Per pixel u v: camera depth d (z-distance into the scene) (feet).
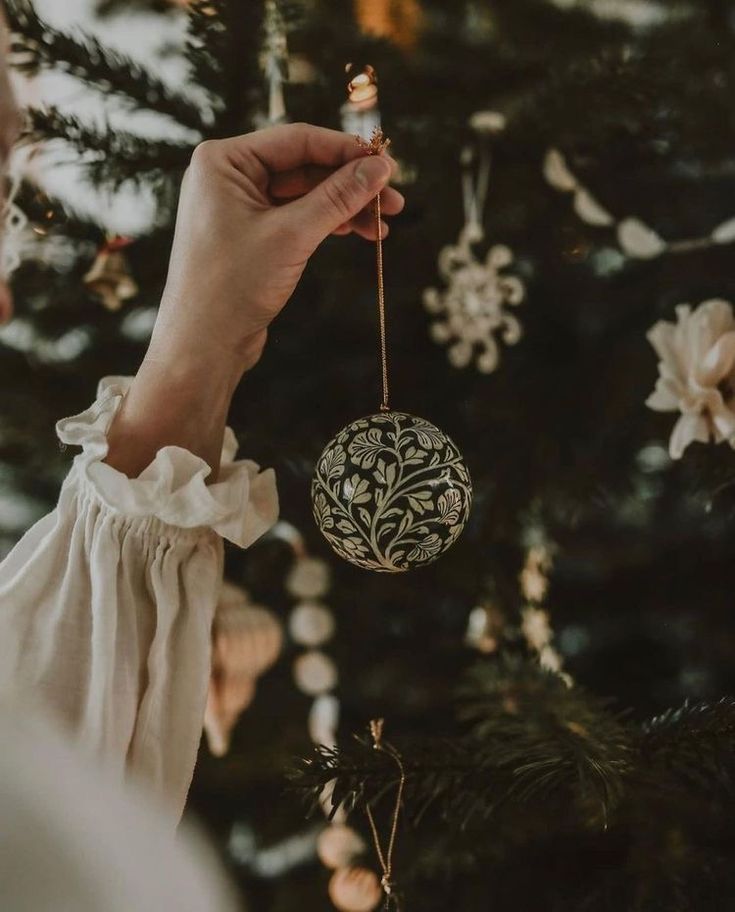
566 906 3.33
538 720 2.78
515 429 3.69
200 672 2.50
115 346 3.78
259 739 3.77
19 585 2.46
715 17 3.65
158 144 3.36
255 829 3.83
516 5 3.52
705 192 3.81
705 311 3.10
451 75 3.48
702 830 3.38
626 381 3.64
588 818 3.04
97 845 0.98
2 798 0.97
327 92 3.41
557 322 3.91
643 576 4.09
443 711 3.93
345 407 3.83
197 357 2.56
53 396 3.72
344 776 2.77
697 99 3.34
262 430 3.64
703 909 3.15
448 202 3.57
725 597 3.99
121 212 4.15
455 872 3.46
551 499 3.60
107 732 2.40
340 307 3.76
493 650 3.70
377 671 3.93
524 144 3.52
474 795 2.78
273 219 2.54
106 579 2.45
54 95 4.52
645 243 3.67
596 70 3.29
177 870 1.02
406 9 3.58
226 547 3.82
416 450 2.60
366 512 2.59
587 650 4.11
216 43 3.31
